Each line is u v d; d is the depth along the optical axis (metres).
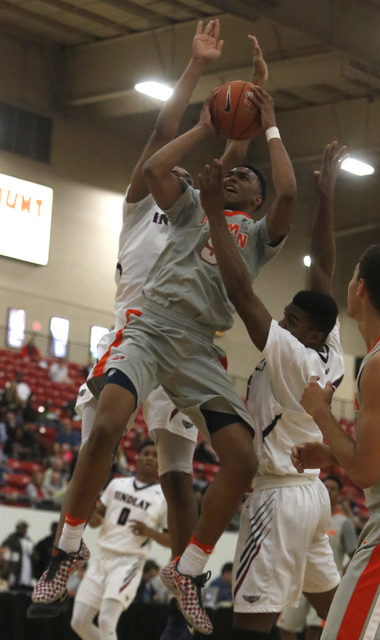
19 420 17.02
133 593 8.34
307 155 22.97
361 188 25.20
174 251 4.23
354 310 3.62
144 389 4.00
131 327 4.18
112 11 20.05
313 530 4.55
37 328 20.92
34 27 21.58
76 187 22.73
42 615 3.94
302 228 24.77
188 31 19.95
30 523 11.77
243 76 19.47
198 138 4.21
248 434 4.12
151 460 8.62
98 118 23.23
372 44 18.47
